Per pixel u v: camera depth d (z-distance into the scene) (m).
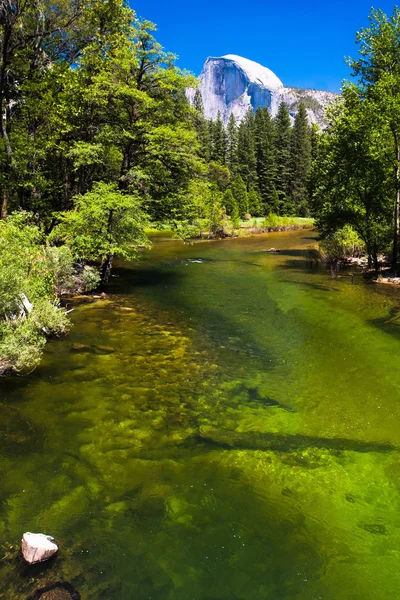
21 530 4.15
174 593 3.54
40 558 3.76
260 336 11.00
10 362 8.01
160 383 7.92
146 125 16.81
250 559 3.92
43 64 19.78
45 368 8.39
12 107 19.27
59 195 20.27
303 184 76.62
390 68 19.80
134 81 16.58
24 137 17.11
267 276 20.36
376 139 18.48
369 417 6.78
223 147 82.25
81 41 20.17
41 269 11.51
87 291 15.49
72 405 6.90
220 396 7.46
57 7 19.23
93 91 16.22
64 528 4.21
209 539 4.14
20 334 8.22
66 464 5.29
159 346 10.03
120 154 20.31
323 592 3.59
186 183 19.44
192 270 22.36
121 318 12.30
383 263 23.08
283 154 75.69
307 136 80.75
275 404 7.21
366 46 19.84
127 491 4.82
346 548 4.07
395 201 19.66
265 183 75.00
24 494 4.70
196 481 5.05
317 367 8.93
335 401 7.34
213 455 5.61
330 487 5.00
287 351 9.90
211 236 45.16
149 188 18.88
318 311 13.36
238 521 4.40
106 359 9.05
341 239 26.00
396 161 18.64
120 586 3.57
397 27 18.95
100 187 15.43
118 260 26.17
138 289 16.91
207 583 3.65
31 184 16.55
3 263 8.90
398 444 5.99
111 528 4.24
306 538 4.19
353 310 13.42
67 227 15.19
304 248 34.19
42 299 10.45
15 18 16.94
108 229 15.38
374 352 9.71
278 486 5.00
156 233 48.31
